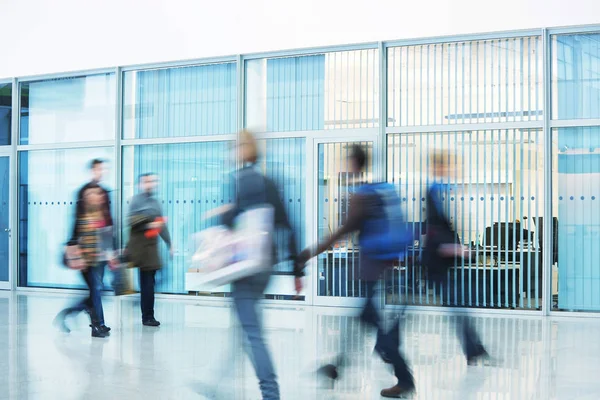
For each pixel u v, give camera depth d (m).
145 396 5.35
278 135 11.31
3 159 13.52
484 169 10.22
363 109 10.85
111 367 6.39
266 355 5.00
